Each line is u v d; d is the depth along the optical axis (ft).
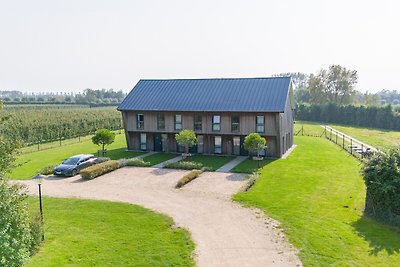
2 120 49.14
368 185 54.65
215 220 53.57
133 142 120.57
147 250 43.19
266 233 47.88
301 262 39.22
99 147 130.52
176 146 114.83
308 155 109.50
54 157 110.01
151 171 88.74
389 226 49.75
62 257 41.27
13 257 30.37
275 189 69.92
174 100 114.52
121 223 52.47
